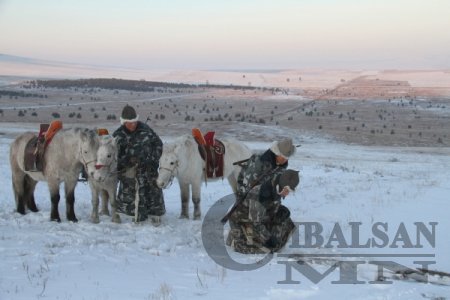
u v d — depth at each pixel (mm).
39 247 8500
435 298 6000
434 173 25047
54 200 10992
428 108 86375
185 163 10883
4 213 11773
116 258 7852
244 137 55219
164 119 81562
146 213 10664
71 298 5660
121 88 167750
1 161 24516
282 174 8258
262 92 144000
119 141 10570
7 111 86750
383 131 64000
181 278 6789
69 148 10664
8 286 6160
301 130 61438
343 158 37156
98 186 10781
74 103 112438
